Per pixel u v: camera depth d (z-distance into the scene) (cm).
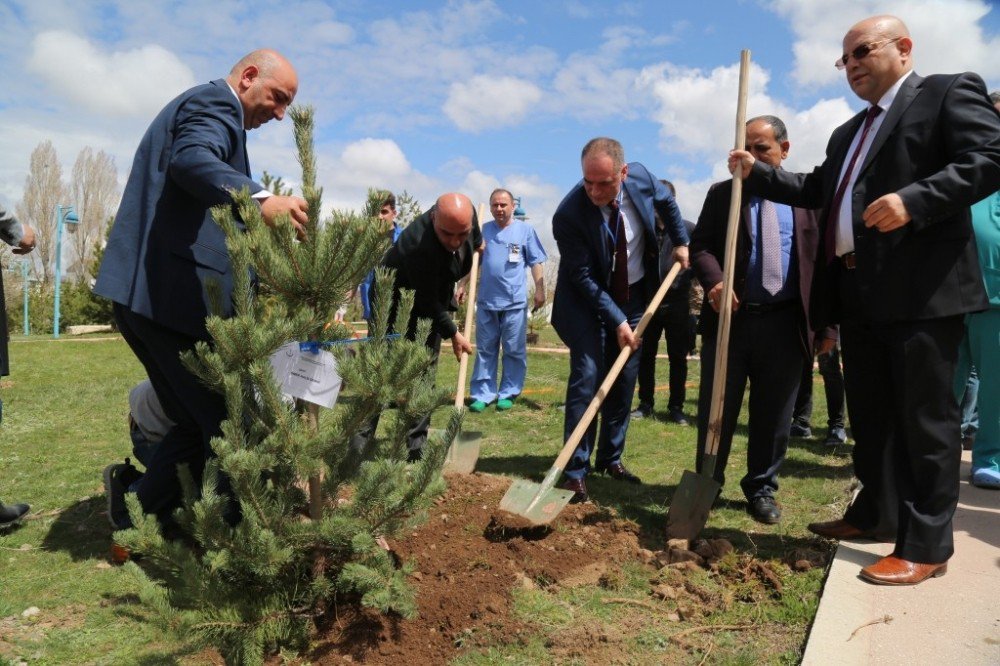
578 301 457
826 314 359
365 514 266
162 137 320
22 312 2591
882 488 351
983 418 457
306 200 264
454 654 268
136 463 540
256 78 335
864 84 323
